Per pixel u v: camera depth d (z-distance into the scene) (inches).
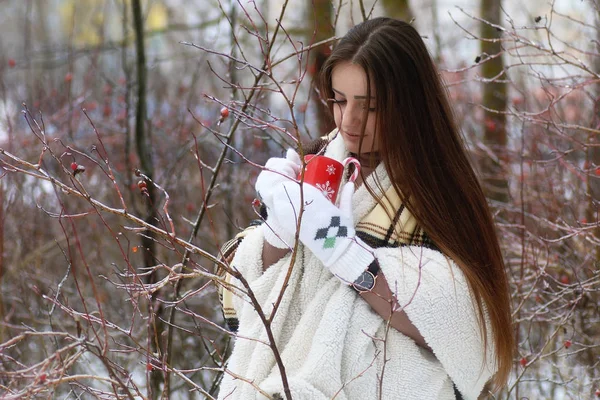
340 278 85.8
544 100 224.2
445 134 90.6
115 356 162.7
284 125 235.1
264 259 93.0
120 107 258.7
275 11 364.5
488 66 240.2
